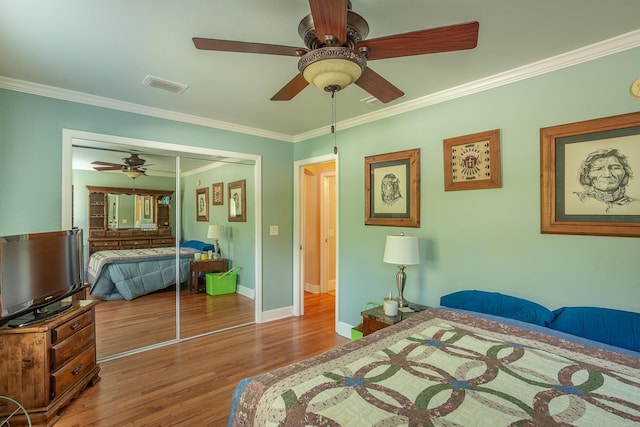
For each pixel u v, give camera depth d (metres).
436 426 1.00
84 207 2.96
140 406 2.16
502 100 2.33
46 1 1.50
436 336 1.76
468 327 1.91
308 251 5.59
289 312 4.20
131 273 3.28
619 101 1.85
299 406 1.10
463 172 2.52
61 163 2.61
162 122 3.16
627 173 1.81
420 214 2.82
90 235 3.02
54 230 2.56
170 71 2.27
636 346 1.59
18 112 2.44
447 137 2.64
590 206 1.94
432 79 2.40
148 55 2.04
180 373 2.62
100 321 3.22
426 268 2.78
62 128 2.62
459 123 2.56
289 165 4.21
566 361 1.45
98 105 2.79
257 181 3.90
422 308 2.63
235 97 2.78
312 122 3.53
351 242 3.44
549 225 2.09
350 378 1.30
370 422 1.02
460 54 2.03
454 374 1.34
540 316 1.95
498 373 1.35
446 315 2.13
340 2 1.11
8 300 1.86
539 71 2.14
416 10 1.60
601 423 1.03
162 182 3.40
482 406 1.11
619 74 1.85
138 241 3.31
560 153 2.05
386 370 1.37
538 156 2.16
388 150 3.08
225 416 2.05
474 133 2.47
